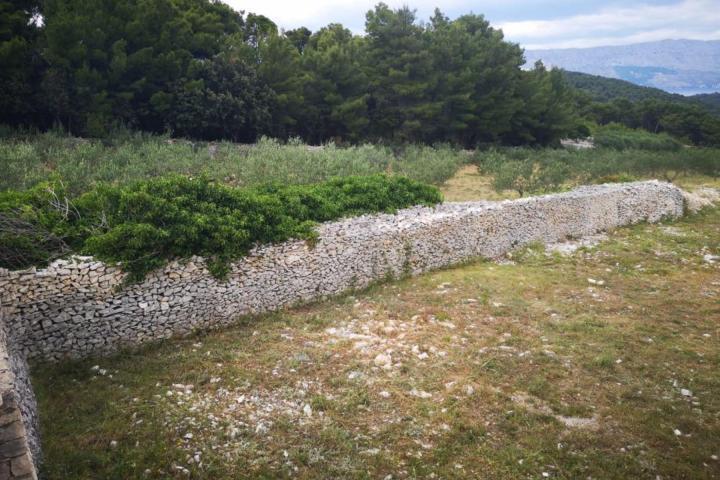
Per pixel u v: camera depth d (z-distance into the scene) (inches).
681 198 1041.5
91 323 367.2
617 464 269.0
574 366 377.4
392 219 616.1
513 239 740.7
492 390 338.3
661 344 419.2
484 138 2071.9
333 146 1312.7
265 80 1544.0
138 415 298.7
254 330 432.8
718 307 511.5
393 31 1728.6
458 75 1824.6
